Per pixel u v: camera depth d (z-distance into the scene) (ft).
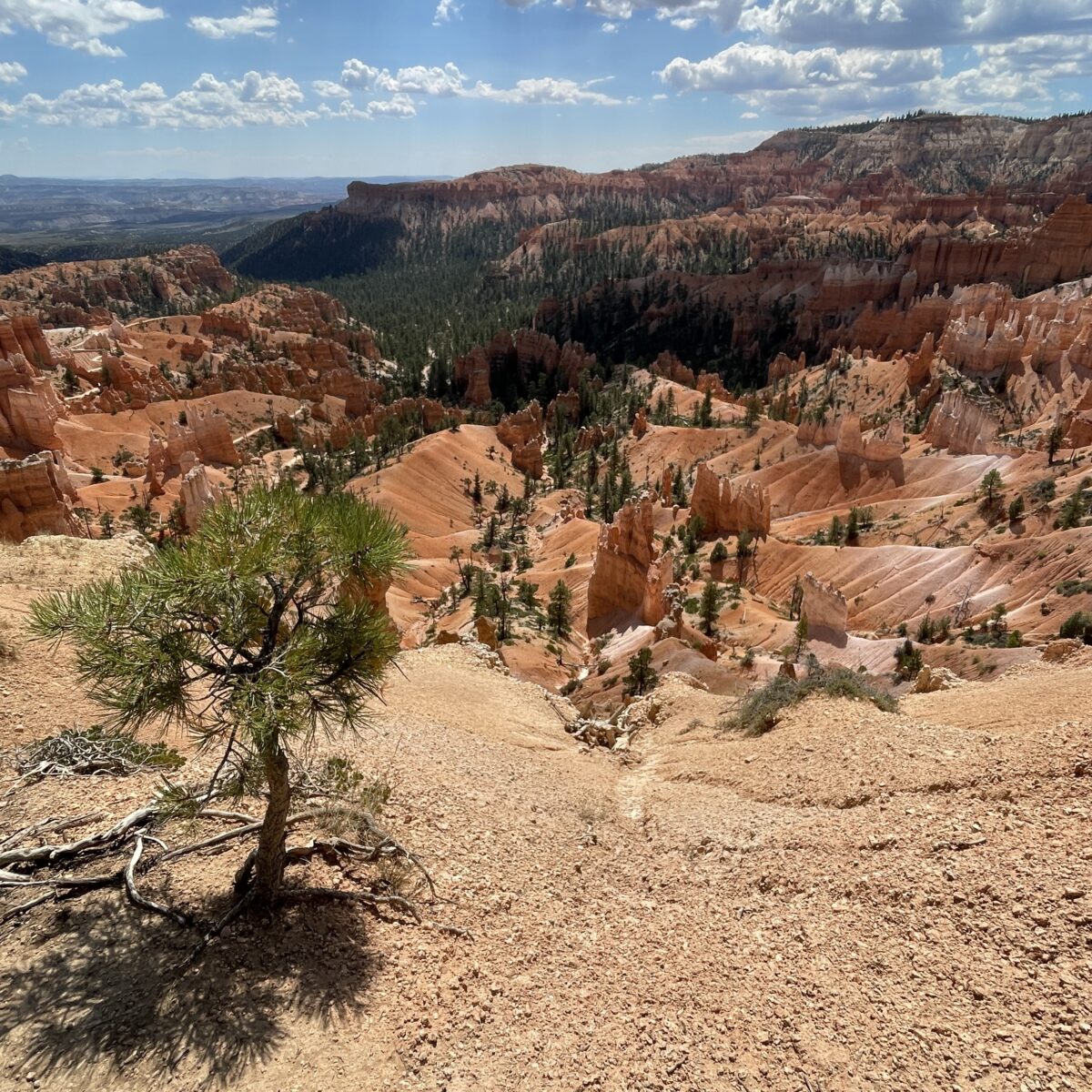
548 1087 26.20
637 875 46.88
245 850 36.27
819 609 211.82
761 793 57.88
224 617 29.19
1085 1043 25.67
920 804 45.70
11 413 362.74
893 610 243.40
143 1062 24.44
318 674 31.68
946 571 244.01
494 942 35.04
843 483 390.21
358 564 32.22
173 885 33.01
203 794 35.32
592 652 206.39
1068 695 60.54
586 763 74.54
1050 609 189.67
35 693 48.83
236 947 29.96
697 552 316.19
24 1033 24.94
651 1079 26.73
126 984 27.37
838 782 54.03
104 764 41.39
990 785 45.37
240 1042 25.75
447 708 78.18
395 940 33.14
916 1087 25.39
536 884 42.09
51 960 28.09
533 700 95.61
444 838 43.78
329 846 37.19
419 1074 26.07
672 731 87.10
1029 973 29.40
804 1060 27.27
